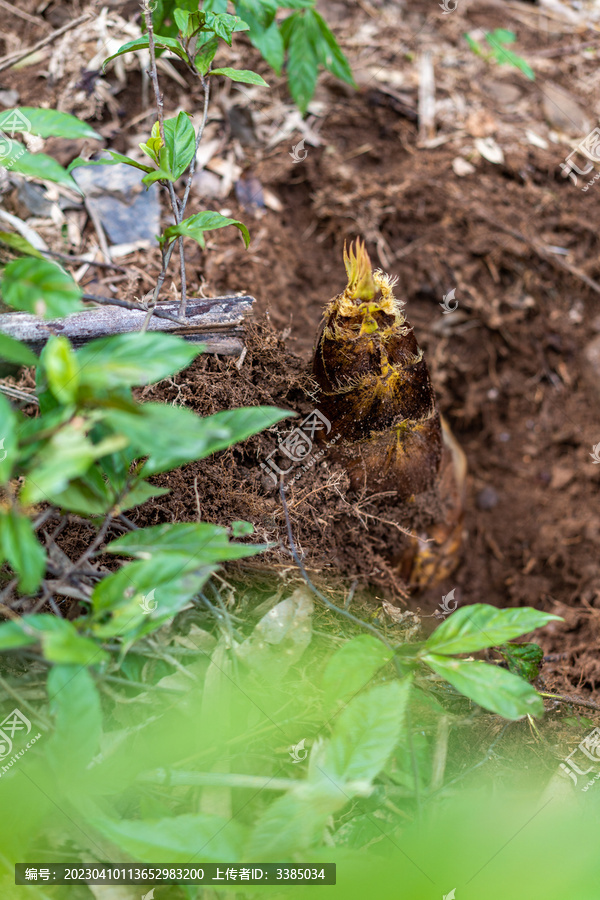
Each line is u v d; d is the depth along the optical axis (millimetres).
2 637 1021
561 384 1897
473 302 1858
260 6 1356
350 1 2131
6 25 1664
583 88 2133
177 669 1201
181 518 1283
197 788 1155
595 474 1802
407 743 1195
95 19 1647
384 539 1396
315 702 1212
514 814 1164
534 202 1917
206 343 1330
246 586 1264
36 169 1094
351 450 1323
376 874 1084
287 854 1057
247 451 1350
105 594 1042
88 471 1072
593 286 1875
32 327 1278
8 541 1012
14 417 1003
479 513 1849
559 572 1726
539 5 2375
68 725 1037
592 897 1087
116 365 1000
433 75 2045
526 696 1097
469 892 1085
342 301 1247
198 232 1153
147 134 1615
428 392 1310
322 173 1832
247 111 1771
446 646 1111
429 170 1897
